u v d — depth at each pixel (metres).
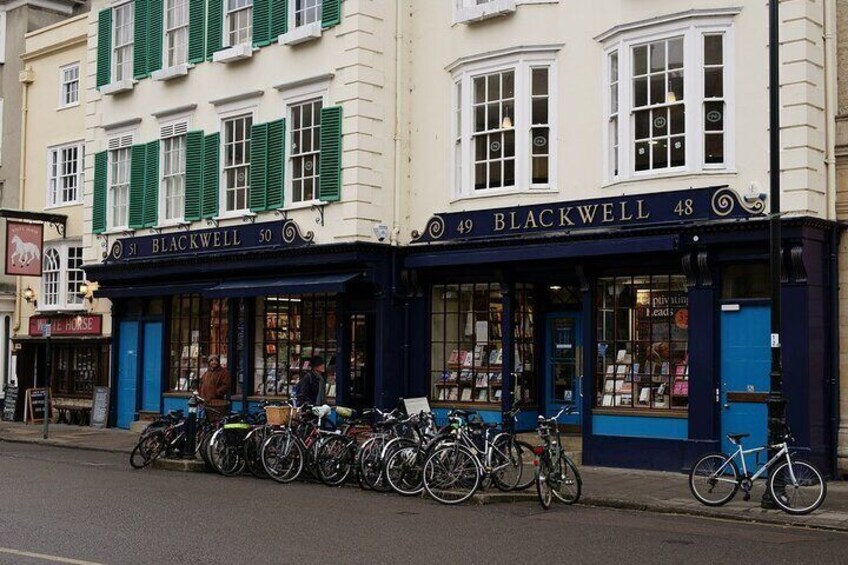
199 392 21.25
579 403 18.70
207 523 11.48
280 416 16.38
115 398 25.67
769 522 12.44
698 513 12.97
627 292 17.30
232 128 22.53
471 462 13.72
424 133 19.91
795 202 15.20
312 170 20.70
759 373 15.58
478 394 19.16
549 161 18.03
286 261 20.69
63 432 24.70
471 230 18.70
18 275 27.09
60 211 28.12
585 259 17.33
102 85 25.41
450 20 19.59
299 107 21.12
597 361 17.48
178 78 23.61
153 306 25.03
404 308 19.97
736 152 15.92
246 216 21.77
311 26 20.48
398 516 12.34
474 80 18.97
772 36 13.36
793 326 15.20
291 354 21.84
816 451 15.10
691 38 16.23
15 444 22.61
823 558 10.00
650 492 14.34
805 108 15.29
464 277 19.34
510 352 18.58
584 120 17.64
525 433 18.72
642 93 16.88
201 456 17.61
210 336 23.59
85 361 27.08
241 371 22.62
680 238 15.94
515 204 18.23
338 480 15.39
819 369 15.31
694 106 16.20
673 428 16.45
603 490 14.51
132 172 24.47
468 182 18.94
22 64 30.00
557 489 13.62
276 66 21.50
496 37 18.69
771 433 13.19
